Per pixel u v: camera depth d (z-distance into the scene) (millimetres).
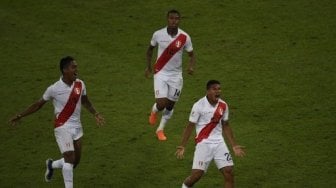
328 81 53281
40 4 67500
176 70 45094
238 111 49562
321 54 57438
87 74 55844
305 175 40875
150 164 42781
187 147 45156
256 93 52125
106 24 63938
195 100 51562
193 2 67000
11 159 43719
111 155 44094
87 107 39219
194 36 61344
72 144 37719
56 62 57688
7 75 55750
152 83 54531
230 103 50750
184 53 59406
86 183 40469
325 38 59844
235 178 40844
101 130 47625
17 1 67812
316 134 45938
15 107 50781
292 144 44812
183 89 53281
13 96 52469
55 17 65312
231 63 56969
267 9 65062
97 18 65000
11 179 41031
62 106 37469
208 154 36281
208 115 36125
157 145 45375
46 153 44562
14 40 61562
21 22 64500
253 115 48938
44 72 56125
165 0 67625
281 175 41031
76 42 61031
